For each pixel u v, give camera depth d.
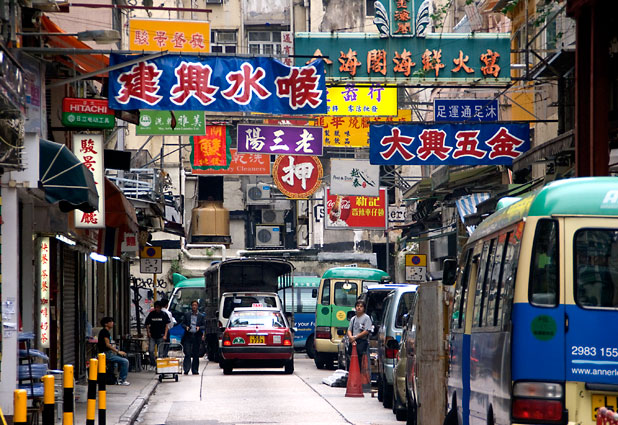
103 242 28.55
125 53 20.91
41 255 22.77
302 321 52.44
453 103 29.16
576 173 19.55
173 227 43.09
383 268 66.62
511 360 10.41
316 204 63.03
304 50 27.44
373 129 28.23
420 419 17.84
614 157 21.64
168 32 27.64
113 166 30.16
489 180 35.81
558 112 28.44
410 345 19.75
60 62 22.08
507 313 10.71
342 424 20.52
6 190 17.83
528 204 10.80
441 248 50.31
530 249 10.53
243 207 67.69
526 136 28.23
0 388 17.33
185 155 62.41
